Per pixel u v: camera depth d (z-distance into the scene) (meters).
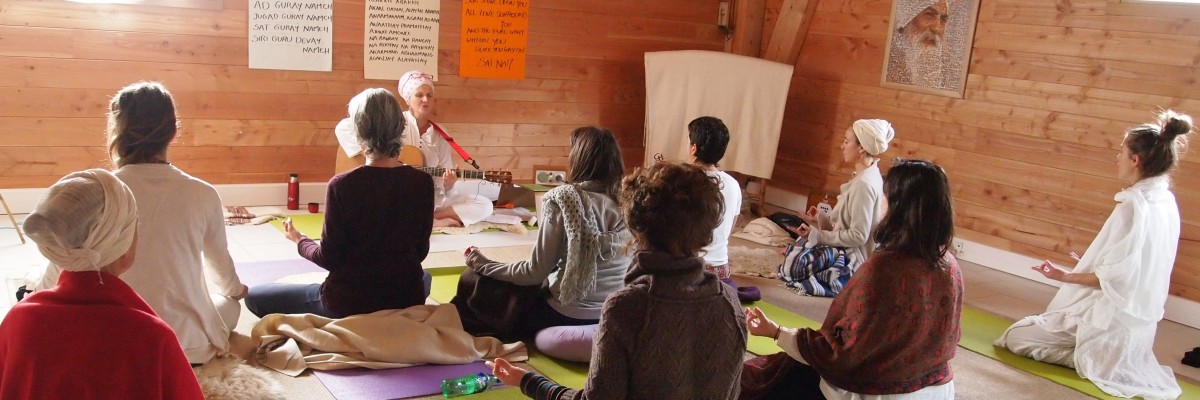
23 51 5.16
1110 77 5.22
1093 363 3.89
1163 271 3.83
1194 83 4.85
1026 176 5.69
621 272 3.60
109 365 1.42
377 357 3.34
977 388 3.74
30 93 5.23
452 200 5.73
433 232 5.44
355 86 6.16
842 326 2.53
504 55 6.62
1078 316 3.99
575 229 3.40
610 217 3.49
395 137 3.35
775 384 2.89
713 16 7.50
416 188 3.39
